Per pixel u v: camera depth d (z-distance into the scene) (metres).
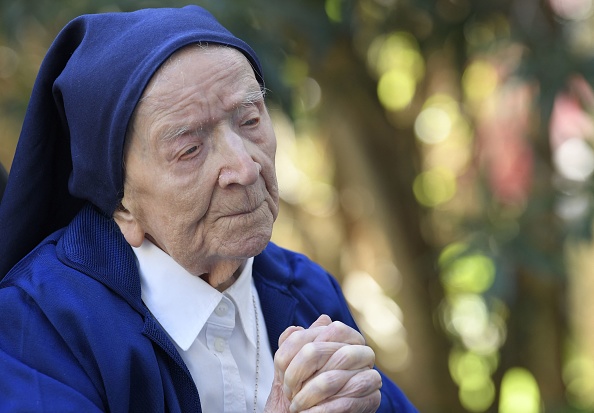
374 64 9.30
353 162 9.72
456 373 10.35
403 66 9.59
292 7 7.65
